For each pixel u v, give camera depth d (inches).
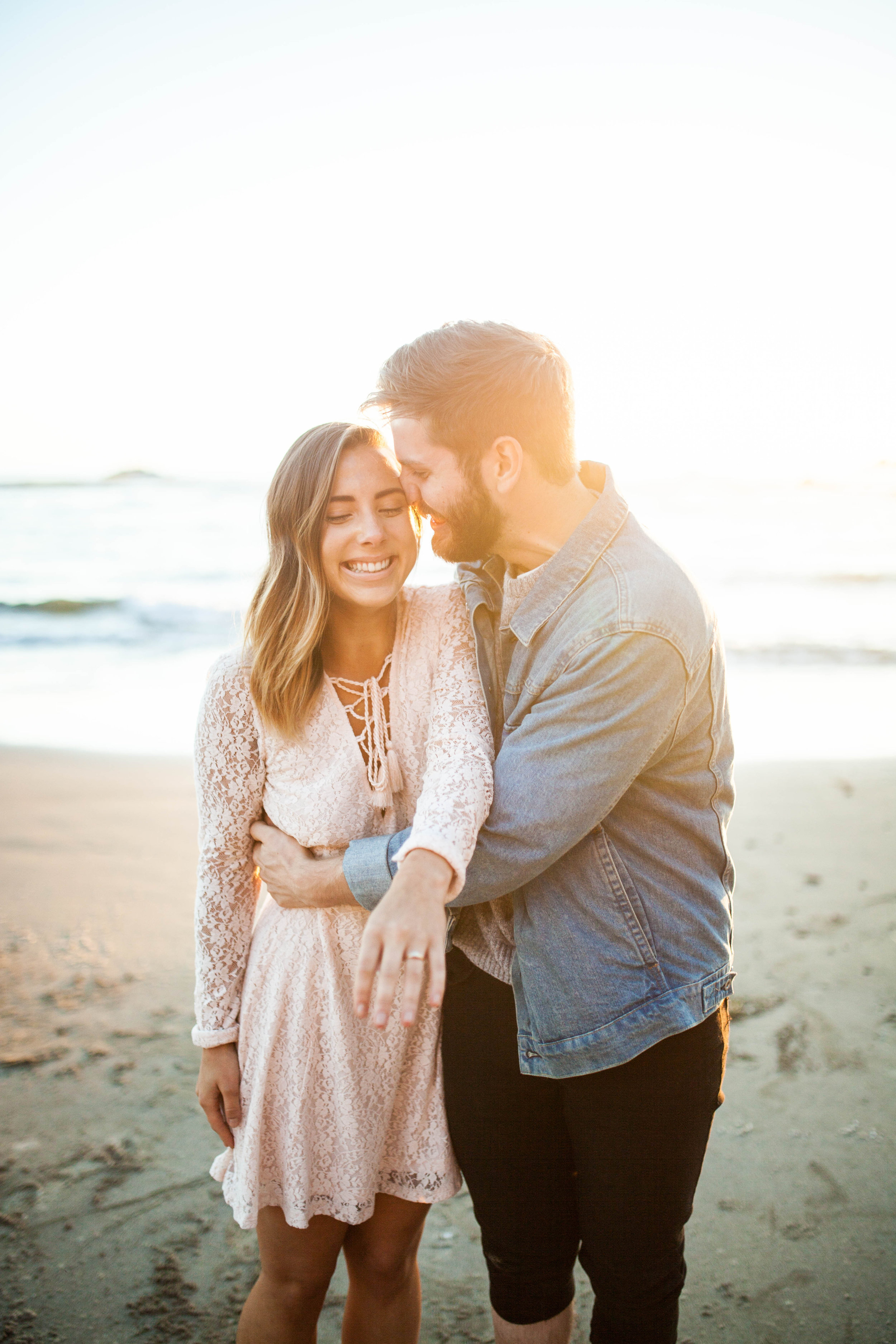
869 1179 98.6
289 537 64.0
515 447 62.7
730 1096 111.7
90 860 179.0
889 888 162.7
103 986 133.6
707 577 637.9
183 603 573.3
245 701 65.9
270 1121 67.9
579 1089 63.1
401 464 65.2
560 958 62.0
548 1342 70.0
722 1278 87.3
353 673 68.7
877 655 408.8
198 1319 83.3
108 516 991.0
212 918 68.8
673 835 63.3
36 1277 87.1
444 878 53.4
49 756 259.1
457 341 63.1
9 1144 103.5
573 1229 70.0
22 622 533.6
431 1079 70.9
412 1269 75.0
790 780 228.7
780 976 135.6
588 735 58.4
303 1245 69.4
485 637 69.3
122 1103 110.2
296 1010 66.8
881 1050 119.1
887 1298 84.7
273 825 69.4
